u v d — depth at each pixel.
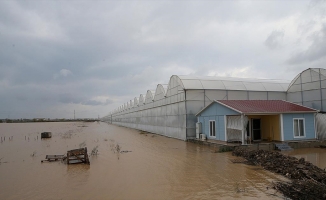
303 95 26.08
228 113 19.56
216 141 20.72
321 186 8.29
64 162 14.52
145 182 10.03
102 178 10.80
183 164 13.31
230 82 27.56
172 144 22.47
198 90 25.33
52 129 54.38
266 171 11.35
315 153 16.06
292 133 19.70
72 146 22.14
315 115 20.39
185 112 24.88
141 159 15.01
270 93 28.08
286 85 29.53
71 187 9.60
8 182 10.51
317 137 20.50
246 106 19.83
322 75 23.88
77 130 49.09
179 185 9.53
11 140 28.61
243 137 17.86
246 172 11.23
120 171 12.02
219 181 9.91
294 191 8.23
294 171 10.31
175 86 28.05
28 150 19.97
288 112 19.33
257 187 9.05
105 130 48.75
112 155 16.66
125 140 26.78
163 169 12.23
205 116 23.27
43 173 11.98
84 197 8.45
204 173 11.24
